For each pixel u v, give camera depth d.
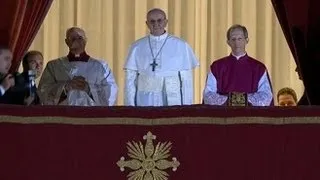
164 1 27.44
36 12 18.25
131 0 27.45
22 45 18.09
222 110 14.76
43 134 14.68
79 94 19.02
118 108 14.91
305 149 14.50
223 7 27.47
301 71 17.58
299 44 17.64
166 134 14.64
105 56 27.36
